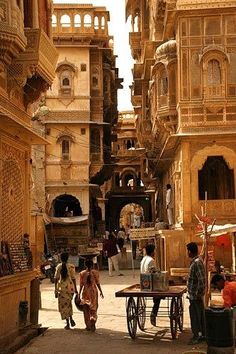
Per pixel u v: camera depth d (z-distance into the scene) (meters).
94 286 12.41
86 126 35.75
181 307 12.11
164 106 24.58
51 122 35.41
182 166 22.73
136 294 10.88
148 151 34.97
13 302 10.93
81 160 35.56
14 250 11.34
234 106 22.80
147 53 29.94
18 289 11.24
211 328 8.57
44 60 11.22
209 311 8.63
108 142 39.91
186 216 22.39
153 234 25.17
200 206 22.47
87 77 35.94
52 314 14.90
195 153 22.86
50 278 24.25
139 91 38.66
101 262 30.55
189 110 23.00
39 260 26.97
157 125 25.97
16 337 10.77
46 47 11.23
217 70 23.00
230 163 22.75
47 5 12.85
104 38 36.50
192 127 22.84
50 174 35.41
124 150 57.53
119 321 13.45
